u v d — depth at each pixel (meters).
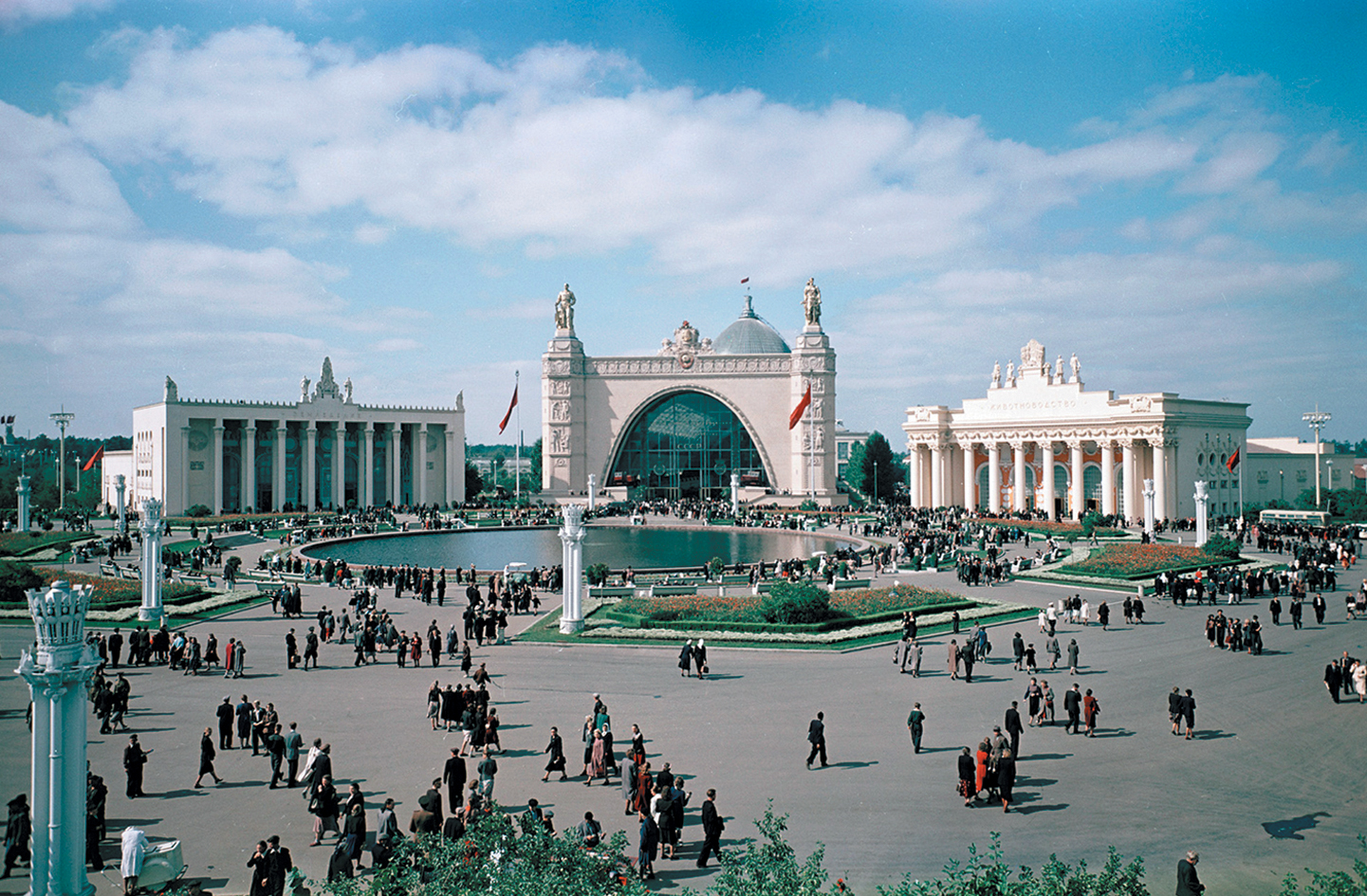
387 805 18.95
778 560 74.25
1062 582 61.59
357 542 91.75
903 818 21.61
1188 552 67.75
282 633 44.25
